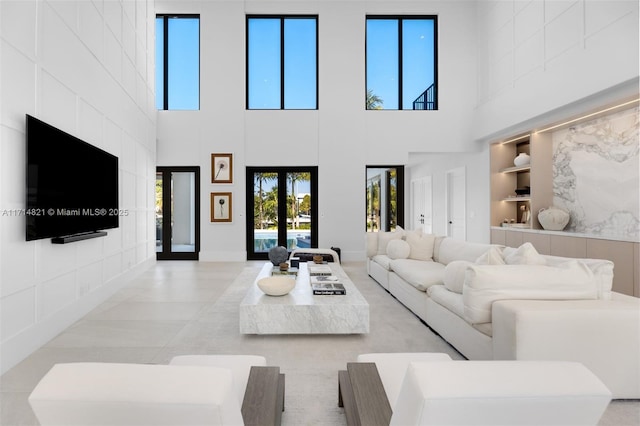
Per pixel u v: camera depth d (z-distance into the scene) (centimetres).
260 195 687
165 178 670
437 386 65
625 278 370
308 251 534
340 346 254
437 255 430
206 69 666
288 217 690
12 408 174
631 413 170
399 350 247
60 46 291
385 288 429
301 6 671
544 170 530
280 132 676
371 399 118
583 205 474
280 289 283
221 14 664
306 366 222
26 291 241
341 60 677
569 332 177
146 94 538
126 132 451
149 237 557
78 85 322
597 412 68
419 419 65
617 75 353
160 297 388
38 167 249
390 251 446
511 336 179
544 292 201
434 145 679
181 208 674
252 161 674
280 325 264
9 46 227
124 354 239
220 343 258
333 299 281
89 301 339
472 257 341
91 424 66
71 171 298
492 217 627
